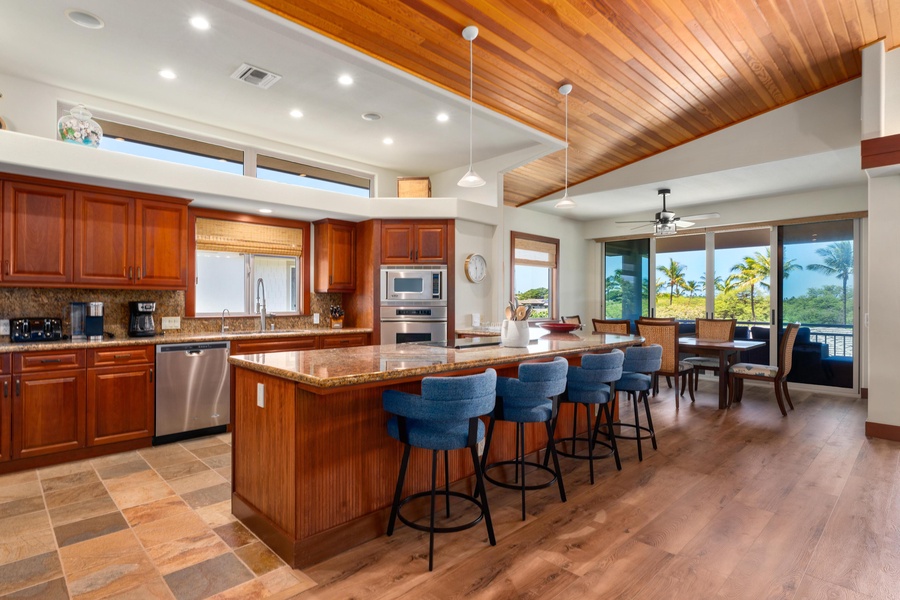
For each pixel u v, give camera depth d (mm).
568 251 7977
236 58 3246
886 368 4062
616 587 1973
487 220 5418
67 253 3559
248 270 4980
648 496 2887
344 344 4996
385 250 5238
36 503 2734
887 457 3578
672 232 6051
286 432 2164
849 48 3984
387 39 3143
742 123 5004
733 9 3363
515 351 2957
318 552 2162
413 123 4398
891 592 1935
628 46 3602
